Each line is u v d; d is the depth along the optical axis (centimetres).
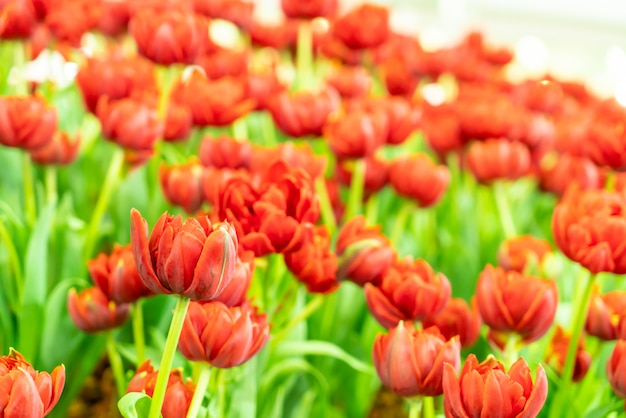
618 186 189
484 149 176
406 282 132
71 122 198
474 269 183
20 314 152
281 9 209
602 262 131
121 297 135
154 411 115
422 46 227
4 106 147
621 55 550
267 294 144
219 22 230
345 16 201
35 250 150
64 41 190
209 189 142
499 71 263
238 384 136
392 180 171
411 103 219
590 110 244
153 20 157
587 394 149
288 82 223
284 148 153
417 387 123
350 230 138
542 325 129
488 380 114
